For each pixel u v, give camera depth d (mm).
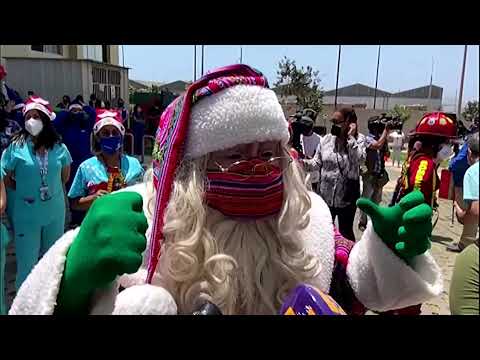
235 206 1292
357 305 1462
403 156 17031
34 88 13664
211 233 1289
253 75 1317
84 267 1015
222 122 1244
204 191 1293
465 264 2012
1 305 2393
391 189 10805
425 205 1264
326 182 5047
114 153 3738
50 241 3984
